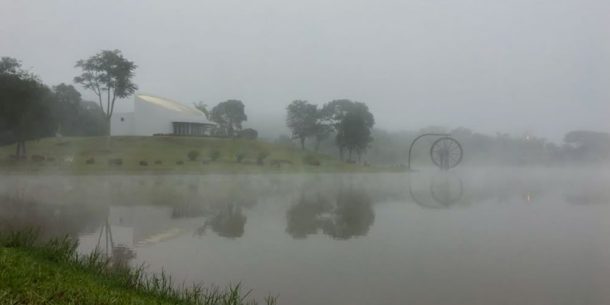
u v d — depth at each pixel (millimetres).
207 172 42750
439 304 7113
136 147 57156
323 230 13711
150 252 10531
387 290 7824
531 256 10320
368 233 13297
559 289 7938
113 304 4992
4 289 4578
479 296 7555
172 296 6453
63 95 68312
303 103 76562
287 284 8141
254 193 25203
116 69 54281
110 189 25734
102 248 10789
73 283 5469
